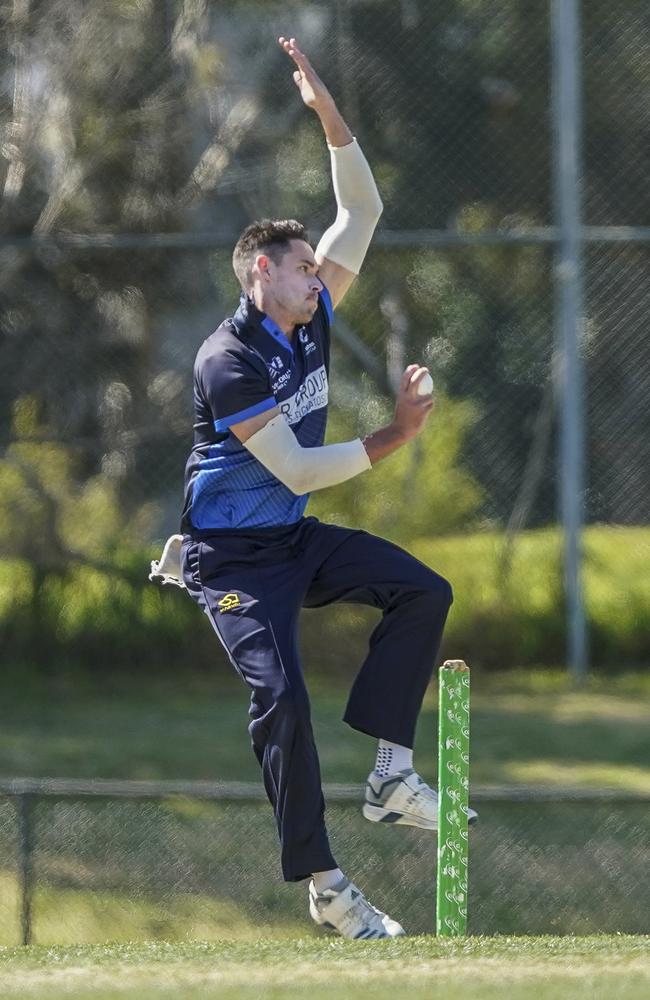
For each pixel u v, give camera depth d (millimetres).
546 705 34531
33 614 37281
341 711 33438
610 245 37312
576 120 36656
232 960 12922
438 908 14555
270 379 14359
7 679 36781
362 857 21891
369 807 15047
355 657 37156
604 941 13680
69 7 36375
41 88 36562
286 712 14109
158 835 22359
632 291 37438
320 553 14828
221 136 37125
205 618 37438
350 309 37406
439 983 11625
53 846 21922
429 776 27562
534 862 21375
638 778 27422
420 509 36594
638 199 37375
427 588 14727
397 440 14320
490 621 37500
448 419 36844
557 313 36906
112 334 37375
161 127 36750
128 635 37250
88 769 28484
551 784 26891
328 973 12148
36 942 19875
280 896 21125
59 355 37312
